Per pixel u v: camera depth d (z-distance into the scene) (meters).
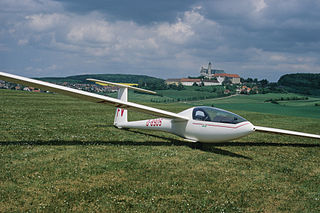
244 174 5.55
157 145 7.90
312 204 4.23
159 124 9.14
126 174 5.08
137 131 10.39
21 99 20.75
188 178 5.08
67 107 17.84
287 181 5.30
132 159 6.11
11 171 4.83
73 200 3.88
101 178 4.79
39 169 5.04
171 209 3.78
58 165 5.34
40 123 10.45
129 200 3.98
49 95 27.44
